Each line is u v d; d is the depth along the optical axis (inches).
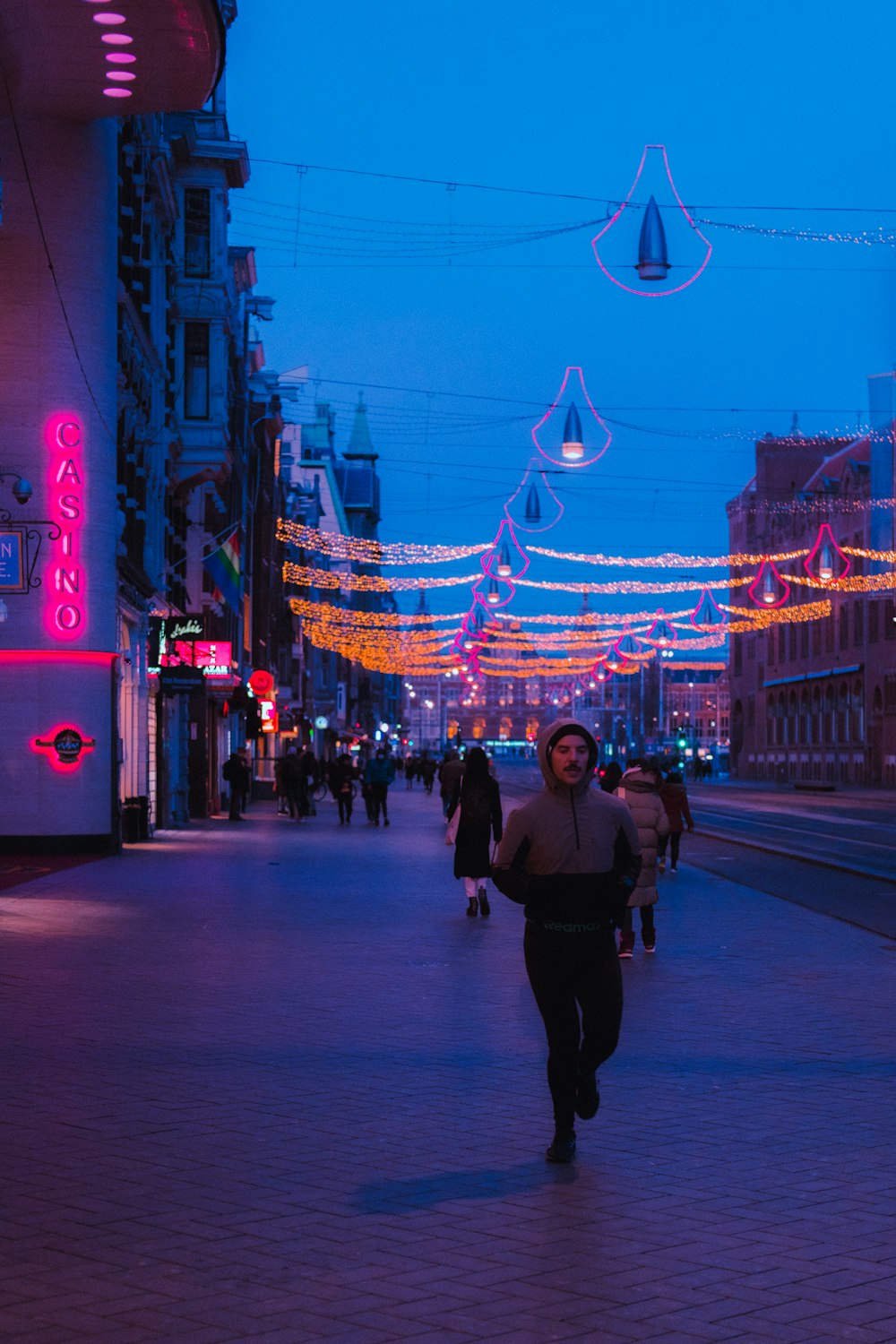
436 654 4293.8
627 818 289.0
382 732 4862.2
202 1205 251.4
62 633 1059.9
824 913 746.2
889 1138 301.0
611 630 3417.8
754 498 4571.9
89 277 1069.8
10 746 1064.2
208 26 668.7
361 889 849.5
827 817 1898.4
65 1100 327.6
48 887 831.1
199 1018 430.0
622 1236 236.4
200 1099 329.1
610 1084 349.4
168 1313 202.8
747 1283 216.1
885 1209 252.2
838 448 4402.1
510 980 507.2
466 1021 430.0
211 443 1603.1
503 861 287.1
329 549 3277.6
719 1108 325.4
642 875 580.1
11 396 1051.9
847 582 3250.5
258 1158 281.7
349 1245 231.6
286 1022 424.8
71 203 1062.4
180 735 1596.9
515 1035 407.8
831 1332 197.8
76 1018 427.8
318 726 3339.1
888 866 1058.1
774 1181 268.7
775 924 695.1
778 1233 238.7
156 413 1435.8
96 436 1072.8
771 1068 368.5
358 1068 363.3
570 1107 281.9
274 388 2615.7
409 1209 250.1
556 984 284.0
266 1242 232.7
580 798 287.6
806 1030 422.0
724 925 691.4
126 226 1206.3
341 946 594.2
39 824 1066.7
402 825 1619.1
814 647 4001.0
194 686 1384.1
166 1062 368.8
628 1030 420.2
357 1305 206.1
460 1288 213.0
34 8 650.8
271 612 2869.1
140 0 635.5
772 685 4377.5
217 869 973.8
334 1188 261.9
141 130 1247.5
